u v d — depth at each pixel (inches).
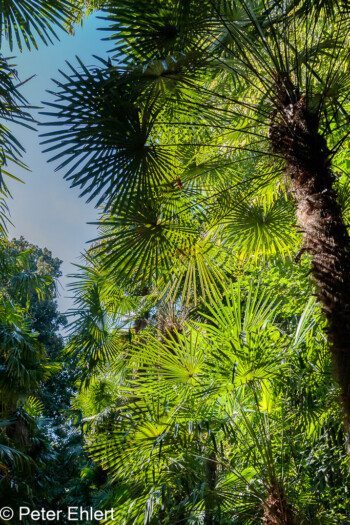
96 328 211.8
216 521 133.6
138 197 105.3
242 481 121.3
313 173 82.5
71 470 474.9
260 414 132.5
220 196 131.4
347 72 109.0
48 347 810.2
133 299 228.7
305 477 148.1
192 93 109.0
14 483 239.3
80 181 94.7
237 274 159.8
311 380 133.0
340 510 159.2
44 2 112.4
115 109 95.7
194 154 131.3
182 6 92.1
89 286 199.8
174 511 124.5
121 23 92.2
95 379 312.0
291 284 162.2
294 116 87.4
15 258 265.4
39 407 358.0
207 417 121.3
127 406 124.8
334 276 72.1
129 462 121.4
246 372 114.0
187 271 137.5
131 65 95.3
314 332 135.0
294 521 110.4
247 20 108.1
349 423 66.4
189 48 101.4
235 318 120.8
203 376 115.6
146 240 110.3
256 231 136.8
